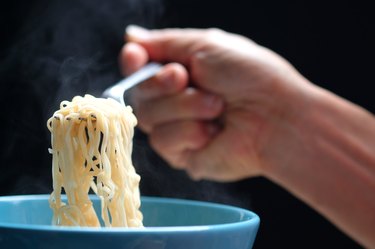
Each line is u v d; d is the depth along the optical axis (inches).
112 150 15.9
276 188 28.9
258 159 23.8
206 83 22.6
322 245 28.9
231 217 15.4
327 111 22.9
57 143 15.7
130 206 15.9
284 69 22.9
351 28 28.4
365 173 22.3
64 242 11.9
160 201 16.5
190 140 23.2
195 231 12.5
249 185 28.8
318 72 28.7
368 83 28.5
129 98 23.6
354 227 22.2
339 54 28.6
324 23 28.5
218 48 22.2
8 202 15.7
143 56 22.2
